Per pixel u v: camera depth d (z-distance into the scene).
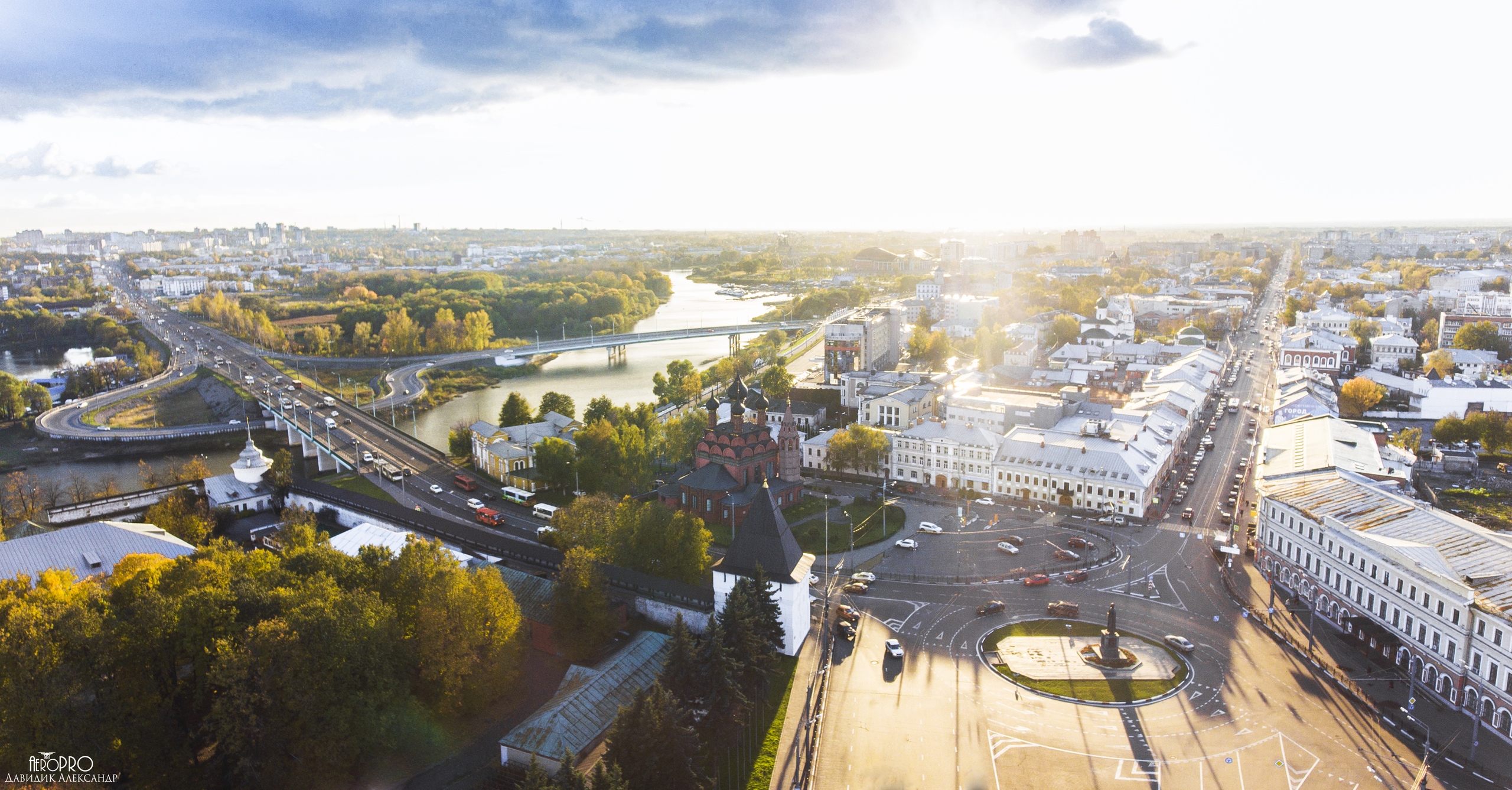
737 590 151.38
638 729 115.62
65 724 116.00
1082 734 140.88
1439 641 149.75
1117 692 152.75
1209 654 165.75
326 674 126.06
